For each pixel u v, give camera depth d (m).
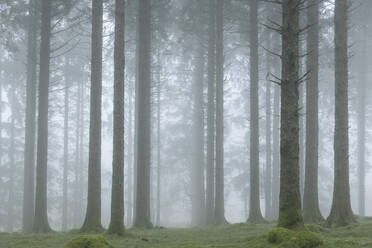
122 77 13.94
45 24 20.08
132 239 12.59
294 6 9.97
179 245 10.51
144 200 19.05
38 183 19.48
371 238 9.90
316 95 16.50
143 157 19.33
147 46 19.97
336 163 13.77
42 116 19.91
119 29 14.02
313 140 16.31
